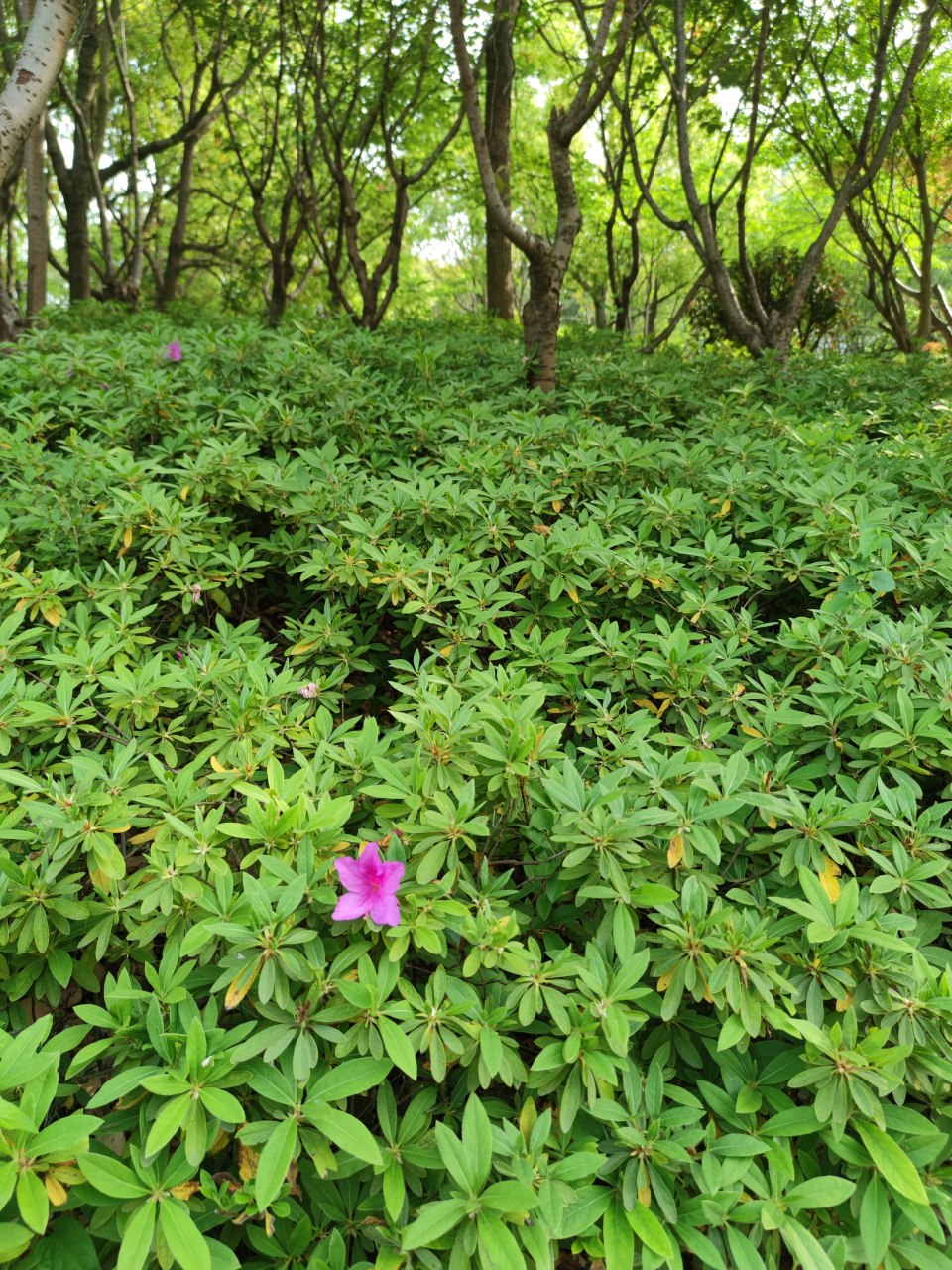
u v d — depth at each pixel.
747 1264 1.33
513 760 1.82
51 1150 1.27
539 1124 1.43
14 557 2.89
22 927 1.67
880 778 2.02
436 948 1.52
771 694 2.40
